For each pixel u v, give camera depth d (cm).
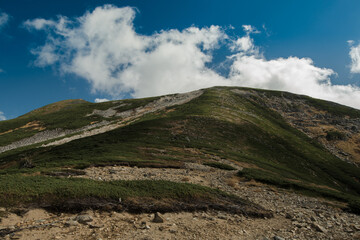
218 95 11450
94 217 1066
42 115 11594
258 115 9394
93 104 13412
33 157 3944
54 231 898
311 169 5238
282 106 11869
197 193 1508
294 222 1351
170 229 1025
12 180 1315
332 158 6419
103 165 2473
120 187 1431
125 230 979
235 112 8350
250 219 1327
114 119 10169
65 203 1122
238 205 1480
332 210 1822
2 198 1052
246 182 2466
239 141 5481
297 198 2089
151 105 12044
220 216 1278
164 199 1354
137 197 1312
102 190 1302
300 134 8394
